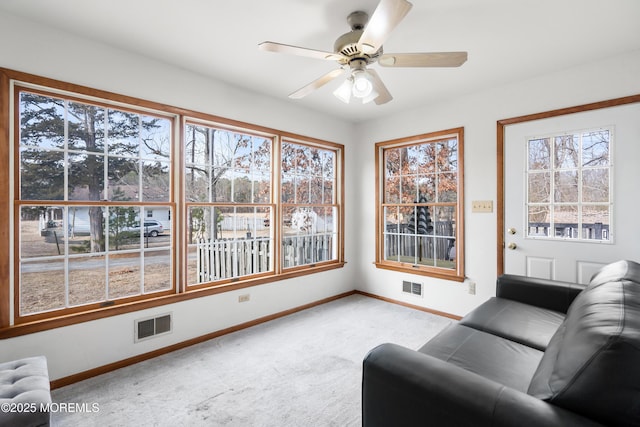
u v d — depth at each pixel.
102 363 2.18
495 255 2.99
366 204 4.11
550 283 2.16
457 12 1.83
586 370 0.82
